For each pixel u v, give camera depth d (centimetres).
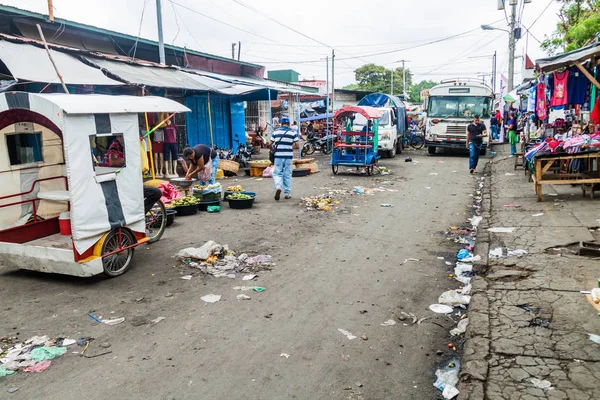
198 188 1041
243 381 383
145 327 476
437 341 452
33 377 387
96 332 466
